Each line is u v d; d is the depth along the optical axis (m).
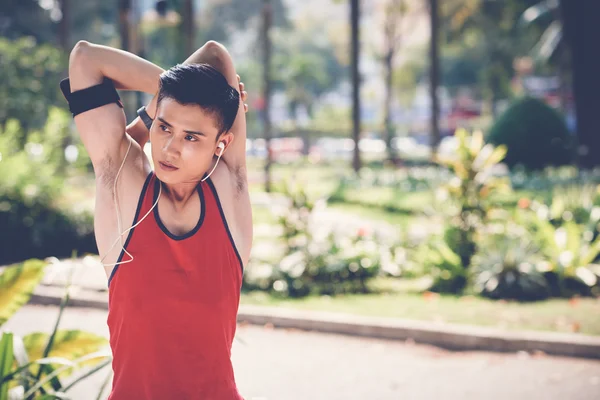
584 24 19.42
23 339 3.22
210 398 1.80
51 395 2.80
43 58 14.73
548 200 12.72
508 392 5.45
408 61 60.28
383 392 5.45
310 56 65.12
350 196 18.28
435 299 8.14
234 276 1.89
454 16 45.59
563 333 6.66
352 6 23.61
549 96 55.31
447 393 5.43
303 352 6.47
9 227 10.72
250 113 49.00
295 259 8.76
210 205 1.85
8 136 11.50
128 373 1.80
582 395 5.39
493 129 22.44
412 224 12.97
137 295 1.78
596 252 8.57
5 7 40.62
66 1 21.17
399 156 33.00
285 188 9.26
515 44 49.25
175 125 1.69
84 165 12.93
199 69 1.72
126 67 1.91
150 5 19.56
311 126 50.56
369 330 7.00
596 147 19.77
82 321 7.31
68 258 10.48
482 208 9.34
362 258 8.98
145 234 1.79
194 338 1.80
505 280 8.32
